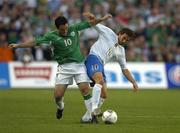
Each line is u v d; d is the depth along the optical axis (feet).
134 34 149.48
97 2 375.04
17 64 314.96
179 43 355.36
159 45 348.79
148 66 320.70
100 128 137.49
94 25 148.05
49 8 370.12
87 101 149.07
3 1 375.25
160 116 171.83
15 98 242.37
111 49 149.07
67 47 147.43
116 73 313.73
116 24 356.18
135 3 379.14
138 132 131.13
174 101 233.96
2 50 329.93
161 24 361.51
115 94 272.51
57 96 150.20
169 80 322.55
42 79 313.73
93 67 146.41
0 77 313.12
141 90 303.48
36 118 163.73
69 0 372.79
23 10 366.22
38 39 145.38
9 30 351.67
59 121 155.33
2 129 135.85
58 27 144.15
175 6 379.55
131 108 201.57
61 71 148.97
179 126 144.46
